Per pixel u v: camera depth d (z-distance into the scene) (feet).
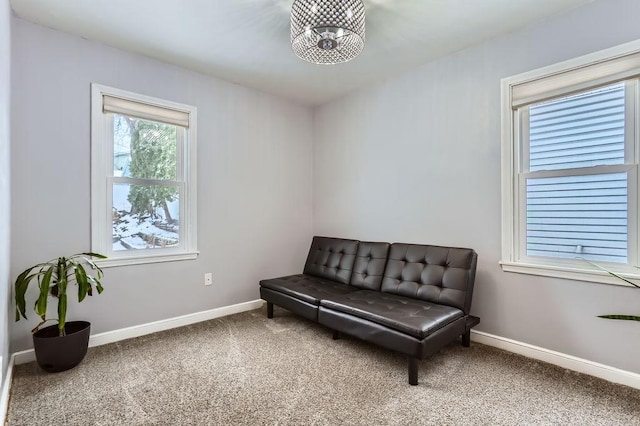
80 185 8.14
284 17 7.29
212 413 5.59
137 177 9.18
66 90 7.91
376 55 9.12
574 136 7.28
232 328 9.58
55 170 7.78
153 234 9.48
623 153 6.65
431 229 9.58
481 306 8.50
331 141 12.73
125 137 8.98
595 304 6.76
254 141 11.66
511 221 8.00
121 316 8.72
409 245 9.33
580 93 7.04
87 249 8.24
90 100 8.25
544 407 5.72
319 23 6.07
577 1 6.75
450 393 6.17
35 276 7.24
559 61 7.20
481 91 8.48
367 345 8.39
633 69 6.32
